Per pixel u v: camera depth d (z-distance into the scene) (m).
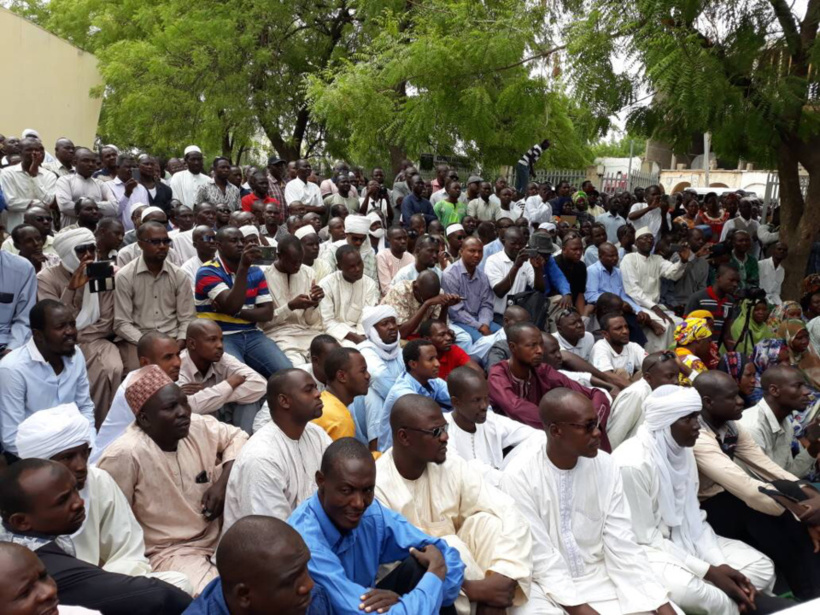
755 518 4.46
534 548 3.71
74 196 8.43
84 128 16.61
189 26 18.17
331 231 8.69
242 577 2.34
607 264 8.38
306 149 21.62
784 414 5.07
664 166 31.12
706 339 6.56
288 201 11.05
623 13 8.06
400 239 7.89
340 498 2.99
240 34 18.77
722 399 4.54
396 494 3.58
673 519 4.13
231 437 4.07
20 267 5.11
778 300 9.58
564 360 6.16
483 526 3.57
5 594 2.24
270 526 2.41
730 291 7.65
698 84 7.31
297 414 3.64
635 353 6.61
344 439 3.10
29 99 14.96
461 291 7.25
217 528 3.82
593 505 3.79
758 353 6.62
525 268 7.80
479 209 11.64
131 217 8.40
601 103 8.43
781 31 7.73
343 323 6.62
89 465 3.50
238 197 10.16
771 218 12.23
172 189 10.11
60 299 5.55
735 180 26.34
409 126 11.46
